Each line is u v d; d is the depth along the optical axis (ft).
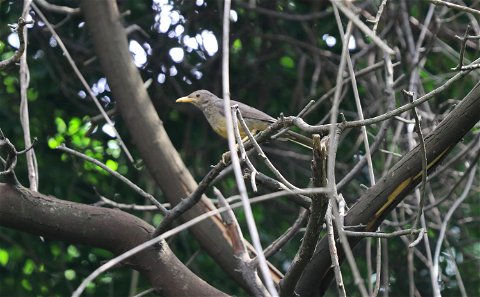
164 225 25.20
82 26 47.57
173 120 49.52
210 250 34.55
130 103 37.11
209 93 37.47
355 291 45.14
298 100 47.19
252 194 46.83
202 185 24.47
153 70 46.83
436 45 44.45
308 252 21.21
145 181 46.11
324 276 25.18
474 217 41.88
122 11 46.70
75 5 46.68
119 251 25.68
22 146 46.50
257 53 48.42
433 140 23.38
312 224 20.25
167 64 46.80
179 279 25.68
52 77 45.06
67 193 46.83
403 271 45.65
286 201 49.21
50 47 46.03
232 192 47.11
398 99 41.16
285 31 47.24
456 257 45.83
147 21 46.98
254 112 33.86
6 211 24.59
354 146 43.06
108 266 15.79
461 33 44.86
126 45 38.01
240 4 43.50
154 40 47.19
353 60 39.96
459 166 44.60
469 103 22.99
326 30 48.16
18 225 24.88
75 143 47.32
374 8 42.29
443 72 45.37
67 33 47.52
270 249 26.91
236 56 47.57
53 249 47.57
